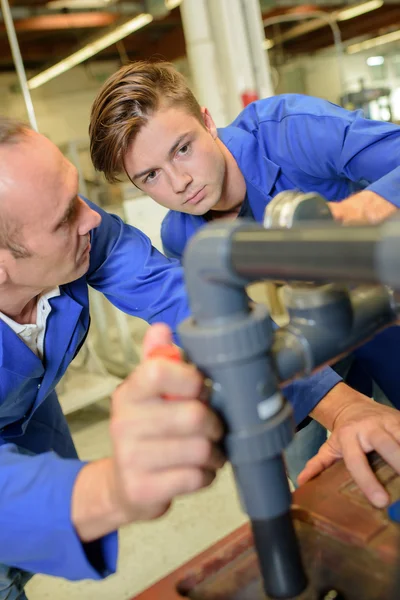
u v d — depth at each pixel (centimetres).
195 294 32
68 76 717
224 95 243
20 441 103
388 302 39
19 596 96
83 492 42
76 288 92
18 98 673
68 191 70
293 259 26
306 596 40
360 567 42
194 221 116
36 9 497
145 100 88
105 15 514
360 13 675
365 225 24
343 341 37
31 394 90
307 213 33
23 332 84
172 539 163
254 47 240
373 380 125
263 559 38
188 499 180
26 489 45
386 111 579
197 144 93
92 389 239
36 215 68
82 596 147
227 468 193
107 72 738
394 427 56
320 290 35
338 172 101
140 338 345
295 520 49
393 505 47
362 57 927
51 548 44
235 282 30
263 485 35
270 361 33
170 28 630
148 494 34
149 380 32
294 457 119
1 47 552
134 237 97
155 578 147
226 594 43
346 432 57
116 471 35
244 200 112
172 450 33
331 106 103
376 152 90
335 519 47
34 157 67
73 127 726
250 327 31
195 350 32
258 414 33
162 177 94
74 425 254
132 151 92
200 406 33
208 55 239
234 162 108
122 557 160
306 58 865
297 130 102
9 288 77
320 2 629
